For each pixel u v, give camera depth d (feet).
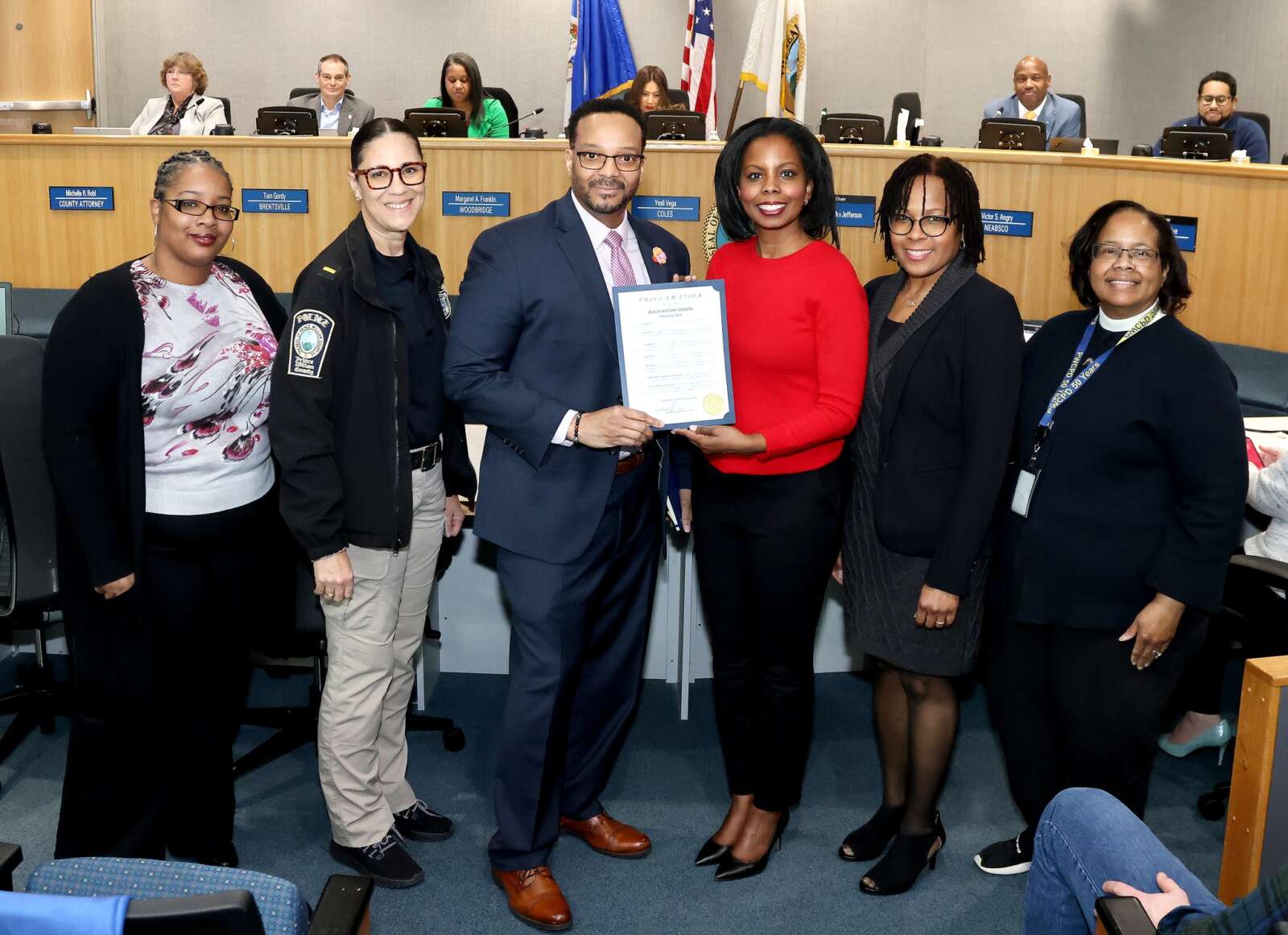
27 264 15.61
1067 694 7.29
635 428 6.90
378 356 7.29
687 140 15.16
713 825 8.95
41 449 8.57
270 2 27.94
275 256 15.07
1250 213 12.99
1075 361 7.16
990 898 8.03
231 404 7.24
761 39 16.88
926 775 7.95
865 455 7.58
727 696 8.18
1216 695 9.89
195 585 7.43
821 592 7.69
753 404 7.45
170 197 6.83
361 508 7.37
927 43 27.86
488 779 9.59
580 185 7.07
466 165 14.46
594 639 8.05
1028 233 14.15
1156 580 6.78
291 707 10.11
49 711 10.00
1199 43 27.12
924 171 7.14
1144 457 6.86
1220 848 8.75
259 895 4.91
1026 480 7.23
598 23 19.03
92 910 3.56
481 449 11.23
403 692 8.52
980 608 7.66
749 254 7.48
